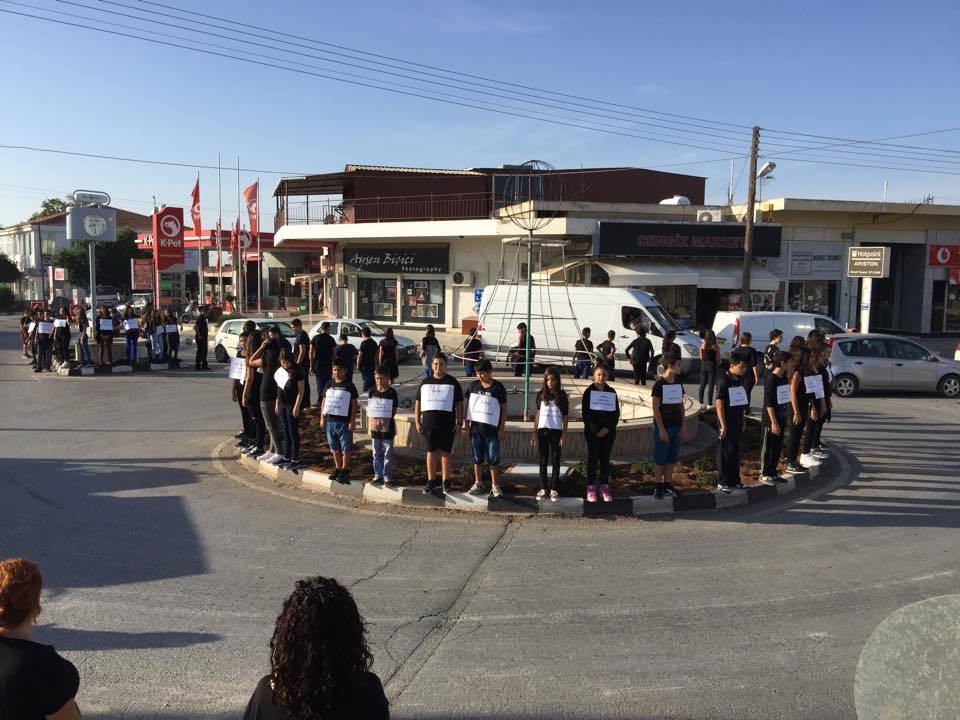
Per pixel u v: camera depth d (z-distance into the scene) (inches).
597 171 1457.9
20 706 108.6
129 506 351.9
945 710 88.4
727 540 308.3
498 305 900.0
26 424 558.3
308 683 93.0
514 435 405.1
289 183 1376.7
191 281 2421.3
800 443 438.3
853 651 209.8
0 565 119.2
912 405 667.4
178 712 178.7
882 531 320.8
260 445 433.1
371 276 1403.8
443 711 179.0
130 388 749.9
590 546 299.7
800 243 1261.1
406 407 524.4
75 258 2229.3
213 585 257.4
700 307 1224.8
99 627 224.2
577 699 184.4
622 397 556.4
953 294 1365.7
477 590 254.2
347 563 279.7
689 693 187.2
